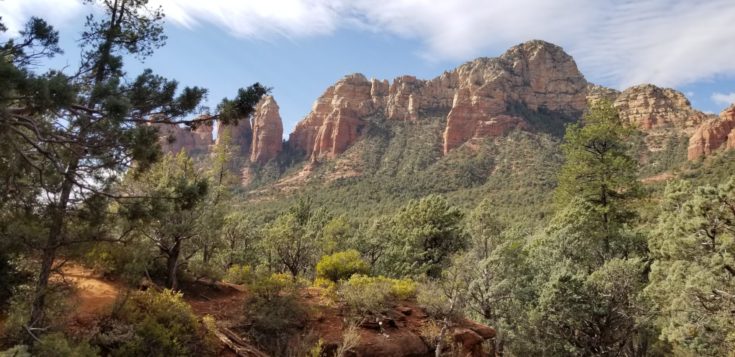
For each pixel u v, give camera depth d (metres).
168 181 14.48
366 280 20.45
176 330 12.06
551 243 32.25
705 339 18.31
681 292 18.89
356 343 15.65
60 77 7.26
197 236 18.34
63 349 8.24
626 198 34.06
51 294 9.97
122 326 11.22
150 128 9.87
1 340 8.82
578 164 34.41
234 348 13.43
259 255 35.62
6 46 8.40
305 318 16.62
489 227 38.00
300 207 52.66
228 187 21.84
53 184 9.72
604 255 32.19
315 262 34.44
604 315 24.62
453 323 20.09
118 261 12.47
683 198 26.48
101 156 9.23
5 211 9.84
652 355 28.11
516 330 25.69
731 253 18.47
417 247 37.84
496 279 26.16
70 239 10.30
